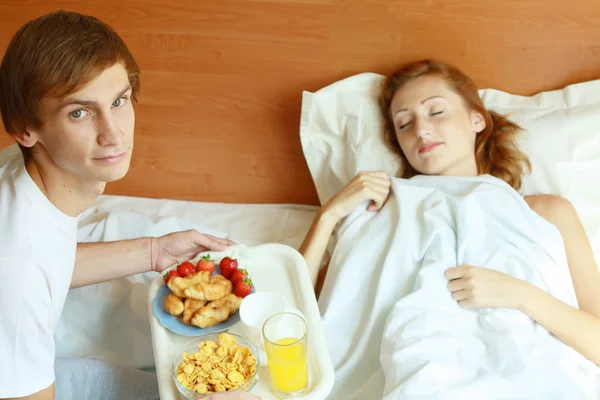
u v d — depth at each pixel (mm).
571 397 1216
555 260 1441
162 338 1188
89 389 1316
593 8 1681
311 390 1092
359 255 1477
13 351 1048
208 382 1063
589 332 1311
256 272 1359
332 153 1801
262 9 1757
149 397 1320
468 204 1446
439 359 1232
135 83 1103
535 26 1720
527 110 1748
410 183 1577
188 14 1781
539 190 1655
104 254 1419
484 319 1323
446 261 1410
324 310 1465
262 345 1153
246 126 1899
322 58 1805
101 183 1129
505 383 1189
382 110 1758
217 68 1837
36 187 1091
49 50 941
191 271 1280
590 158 1650
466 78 1657
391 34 1762
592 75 1769
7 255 1028
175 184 1979
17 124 1019
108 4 1794
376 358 1377
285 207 1928
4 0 1809
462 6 1708
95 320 1515
